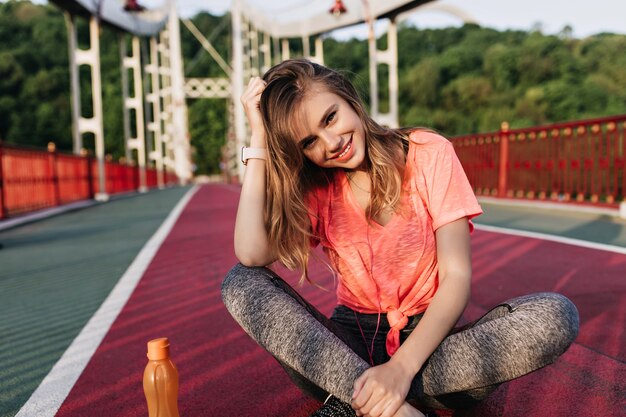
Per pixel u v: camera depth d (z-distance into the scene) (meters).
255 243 1.52
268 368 2.11
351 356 1.22
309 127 1.39
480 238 5.12
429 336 1.26
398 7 15.13
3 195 8.87
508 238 5.02
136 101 25.42
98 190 16.55
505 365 1.19
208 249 5.29
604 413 1.61
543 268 3.65
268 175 1.56
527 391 1.78
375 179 1.44
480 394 1.35
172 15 41.81
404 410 1.17
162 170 34.91
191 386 1.96
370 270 1.48
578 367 1.95
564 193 8.02
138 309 3.09
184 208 11.41
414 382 1.27
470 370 1.21
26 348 2.47
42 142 50.94
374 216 1.49
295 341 1.26
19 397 1.92
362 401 1.15
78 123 16.62
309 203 1.56
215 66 64.62
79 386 2.00
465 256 1.41
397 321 1.46
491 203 9.52
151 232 7.04
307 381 1.42
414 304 1.49
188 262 4.58
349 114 1.40
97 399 1.87
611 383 1.81
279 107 1.40
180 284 3.72
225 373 2.07
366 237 1.49
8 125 49.62
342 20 20.52
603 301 2.78
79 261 4.93
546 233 5.23
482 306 2.83
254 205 1.54
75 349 2.42
